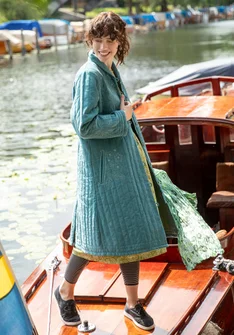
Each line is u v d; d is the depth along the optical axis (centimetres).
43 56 4672
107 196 487
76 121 478
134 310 509
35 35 5041
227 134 831
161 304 536
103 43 479
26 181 1254
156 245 495
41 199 1151
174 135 851
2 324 358
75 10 8888
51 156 1445
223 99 811
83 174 494
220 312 555
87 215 494
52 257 619
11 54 4547
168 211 517
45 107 2242
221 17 10006
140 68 3356
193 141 850
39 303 551
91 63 482
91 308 537
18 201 1146
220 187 757
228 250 609
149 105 804
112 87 491
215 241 561
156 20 7900
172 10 9856
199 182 860
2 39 4788
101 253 493
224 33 6234
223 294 546
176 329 500
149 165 511
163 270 577
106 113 487
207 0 10262
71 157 1427
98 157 488
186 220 558
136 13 9388
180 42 5197
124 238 488
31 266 901
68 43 5509
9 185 1235
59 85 2878
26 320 374
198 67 1614
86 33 485
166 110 768
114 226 487
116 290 547
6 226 1038
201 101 808
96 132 474
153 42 5400
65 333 509
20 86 2919
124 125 483
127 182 488
